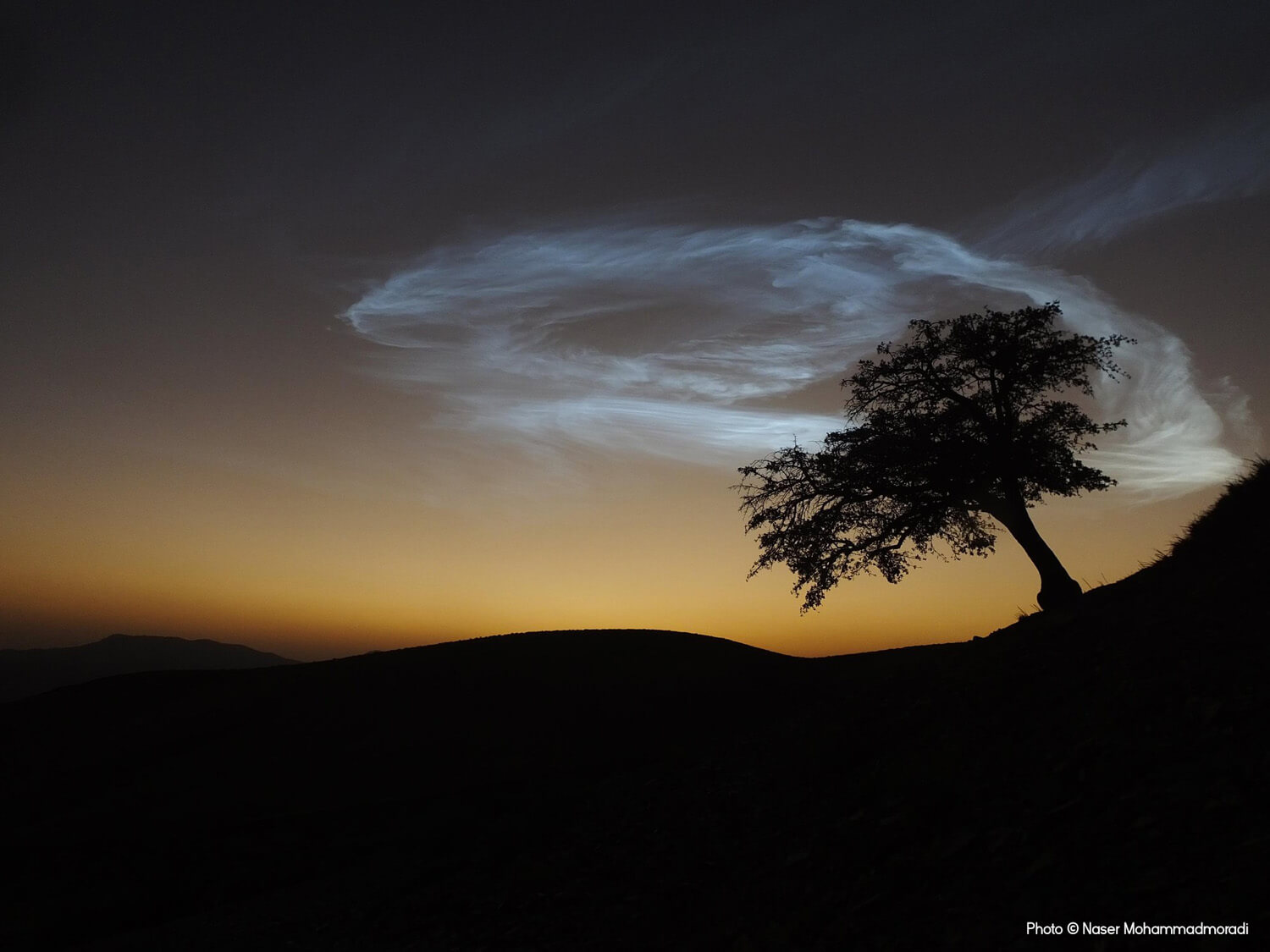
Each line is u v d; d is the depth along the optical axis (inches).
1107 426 1043.9
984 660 494.0
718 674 1456.7
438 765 1144.8
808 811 408.8
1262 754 236.2
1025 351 1029.2
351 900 600.1
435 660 1672.0
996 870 248.1
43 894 836.0
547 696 1412.4
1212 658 319.0
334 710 1450.5
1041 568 990.4
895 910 254.2
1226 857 197.6
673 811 541.0
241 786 1156.5
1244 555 434.9
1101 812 250.8
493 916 432.5
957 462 1003.9
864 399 1115.3
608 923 365.4
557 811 706.2
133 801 1139.9
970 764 340.5
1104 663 372.8
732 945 284.4
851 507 1088.8
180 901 787.4
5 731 1555.1
